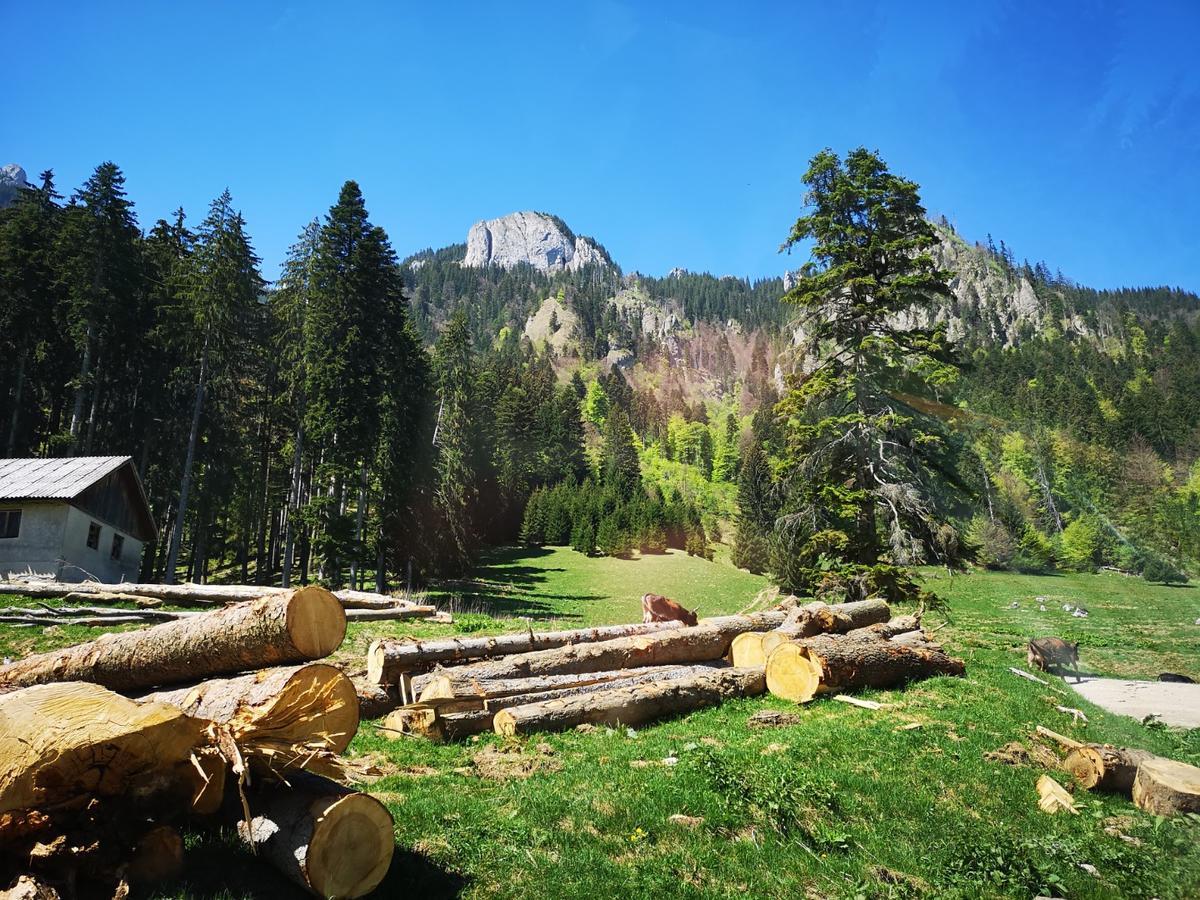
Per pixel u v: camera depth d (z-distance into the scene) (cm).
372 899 527
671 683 1214
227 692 658
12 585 1845
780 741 1004
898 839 735
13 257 3803
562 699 1101
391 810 684
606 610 5069
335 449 3925
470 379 5603
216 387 4269
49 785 456
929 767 931
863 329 2325
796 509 2544
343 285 3928
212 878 516
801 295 2581
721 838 695
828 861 677
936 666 1516
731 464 13725
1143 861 705
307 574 4722
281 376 4247
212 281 3741
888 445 1564
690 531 8812
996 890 648
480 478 7269
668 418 17512
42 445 4366
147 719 483
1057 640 1758
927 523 1522
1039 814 837
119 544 2998
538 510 8619
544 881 577
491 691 1077
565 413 11906
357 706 645
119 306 3900
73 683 533
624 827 693
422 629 1755
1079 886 657
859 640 1447
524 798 748
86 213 3819
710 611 5369
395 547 4459
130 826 493
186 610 1856
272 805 542
